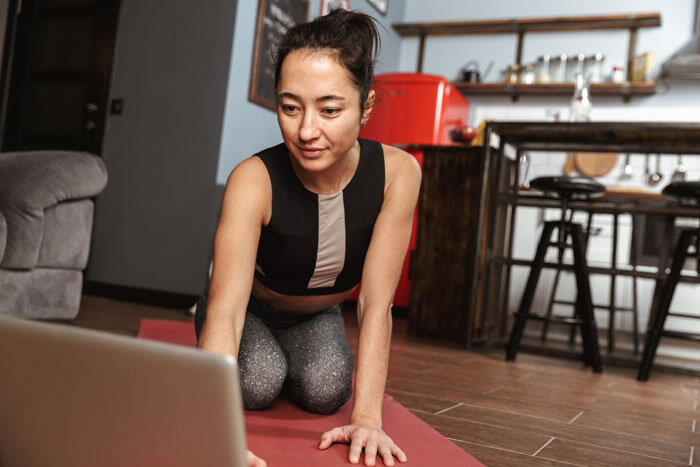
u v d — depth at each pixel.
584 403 1.86
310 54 0.88
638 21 4.85
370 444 0.97
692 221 3.99
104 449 0.53
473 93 5.34
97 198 3.90
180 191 3.68
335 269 1.25
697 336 2.45
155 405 0.50
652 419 1.72
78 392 0.52
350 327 3.37
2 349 0.55
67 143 4.05
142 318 2.90
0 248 2.14
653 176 4.62
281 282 1.28
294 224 1.15
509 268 3.51
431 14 5.68
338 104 0.89
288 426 1.19
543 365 2.69
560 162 4.91
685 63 4.53
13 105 4.18
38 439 0.55
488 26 5.29
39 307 2.34
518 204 3.29
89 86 4.02
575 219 4.26
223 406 0.48
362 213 1.18
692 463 1.28
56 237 2.36
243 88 3.75
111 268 3.82
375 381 1.07
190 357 0.48
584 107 3.21
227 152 3.67
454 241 3.27
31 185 2.25
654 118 4.90
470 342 2.97
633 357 3.40
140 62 3.87
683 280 2.56
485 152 2.99
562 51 5.22
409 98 4.65
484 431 1.37
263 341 1.32
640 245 4.12
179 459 0.51
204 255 3.59
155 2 3.86
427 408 1.55
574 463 1.18
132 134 3.85
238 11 3.64
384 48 5.33
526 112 5.28
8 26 4.14
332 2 4.59
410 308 3.32
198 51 3.71
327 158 0.93
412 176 1.21
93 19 4.05
